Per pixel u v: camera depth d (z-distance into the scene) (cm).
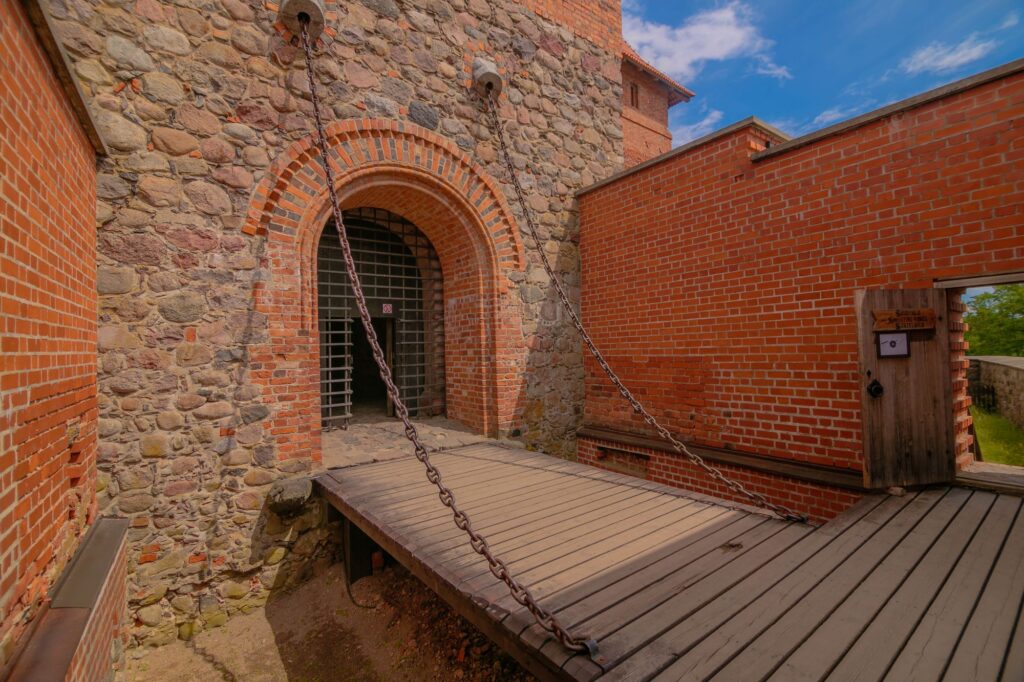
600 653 192
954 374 411
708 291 560
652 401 632
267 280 475
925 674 177
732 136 532
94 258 379
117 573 320
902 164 406
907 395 386
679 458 588
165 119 427
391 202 635
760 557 276
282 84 489
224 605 440
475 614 239
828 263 453
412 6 585
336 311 652
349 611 446
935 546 285
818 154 459
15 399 202
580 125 762
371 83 548
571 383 733
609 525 334
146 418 411
